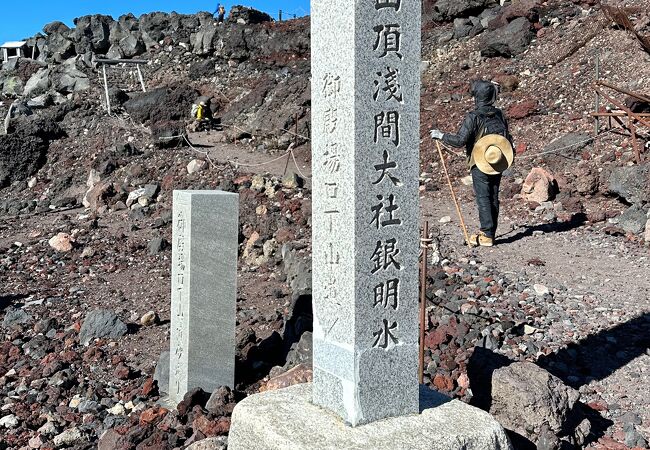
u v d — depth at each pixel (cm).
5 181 2184
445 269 947
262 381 740
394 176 445
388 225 445
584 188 1271
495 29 2211
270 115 2141
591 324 750
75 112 2483
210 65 2911
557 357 676
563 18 2111
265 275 1150
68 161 2200
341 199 441
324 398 465
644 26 1822
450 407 469
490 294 846
